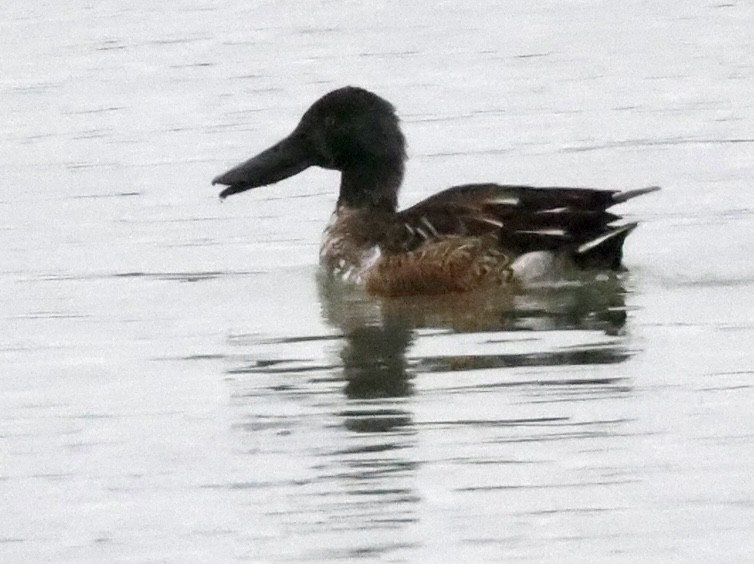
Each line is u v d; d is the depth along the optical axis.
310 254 18.89
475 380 14.45
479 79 26.67
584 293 17.03
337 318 16.53
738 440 12.95
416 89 26.25
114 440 13.55
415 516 11.92
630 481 12.33
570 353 15.05
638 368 14.58
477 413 13.69
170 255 18.95
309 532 11.76
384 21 30.89
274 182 18.58
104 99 26.22
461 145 23.27
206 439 13.47
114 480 12.78
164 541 11.77
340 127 18.42
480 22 30.56
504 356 15.05
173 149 23.39
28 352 15.83
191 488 12.57
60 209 20.86
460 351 15.27
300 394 14.35
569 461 12.69
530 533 11.60
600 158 22.31
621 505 11.96
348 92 18.52
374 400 14.09
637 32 29.36
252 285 17.80
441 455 12.89
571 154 22.59
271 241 19.42
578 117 24.34
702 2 31.28
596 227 17.02
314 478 12.62
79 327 16.53
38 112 25.66
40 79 27.58
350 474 12.66
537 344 15.36
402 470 12.67
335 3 32.44
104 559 11.55
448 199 17.52
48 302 17.36
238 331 16.22
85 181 22.06
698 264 17.66
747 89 25.39
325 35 29.91
